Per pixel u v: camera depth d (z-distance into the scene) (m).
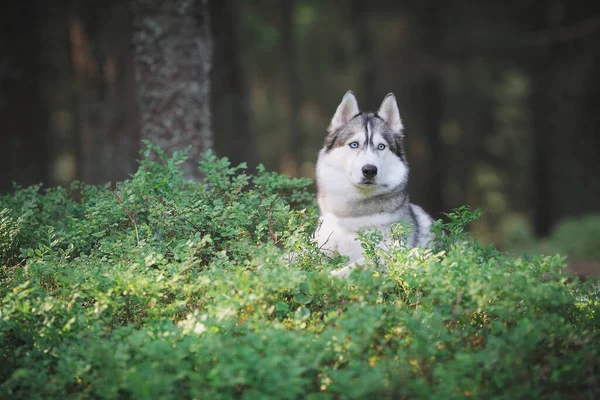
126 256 6.56
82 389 5.31
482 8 28.03
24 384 5.16
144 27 10.73
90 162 12.86
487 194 33.06
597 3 26.38
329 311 5.93
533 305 5.69
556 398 5.02
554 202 28.52
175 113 10.82
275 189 8.30
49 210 8.16
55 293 6.27
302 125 33.81
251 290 5.79
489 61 27.95
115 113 12.31
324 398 4.68
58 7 19.31
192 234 6.91
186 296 6.18
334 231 8.36
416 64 25.75
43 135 17.92
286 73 29.11
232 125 14.90
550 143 28.19
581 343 5.54
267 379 4.76
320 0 29.17
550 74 27.70
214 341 5.14
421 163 25.44
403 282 6.30
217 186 7.58
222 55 14.84
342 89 31.33
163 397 4.71
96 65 12.80
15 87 17.03
